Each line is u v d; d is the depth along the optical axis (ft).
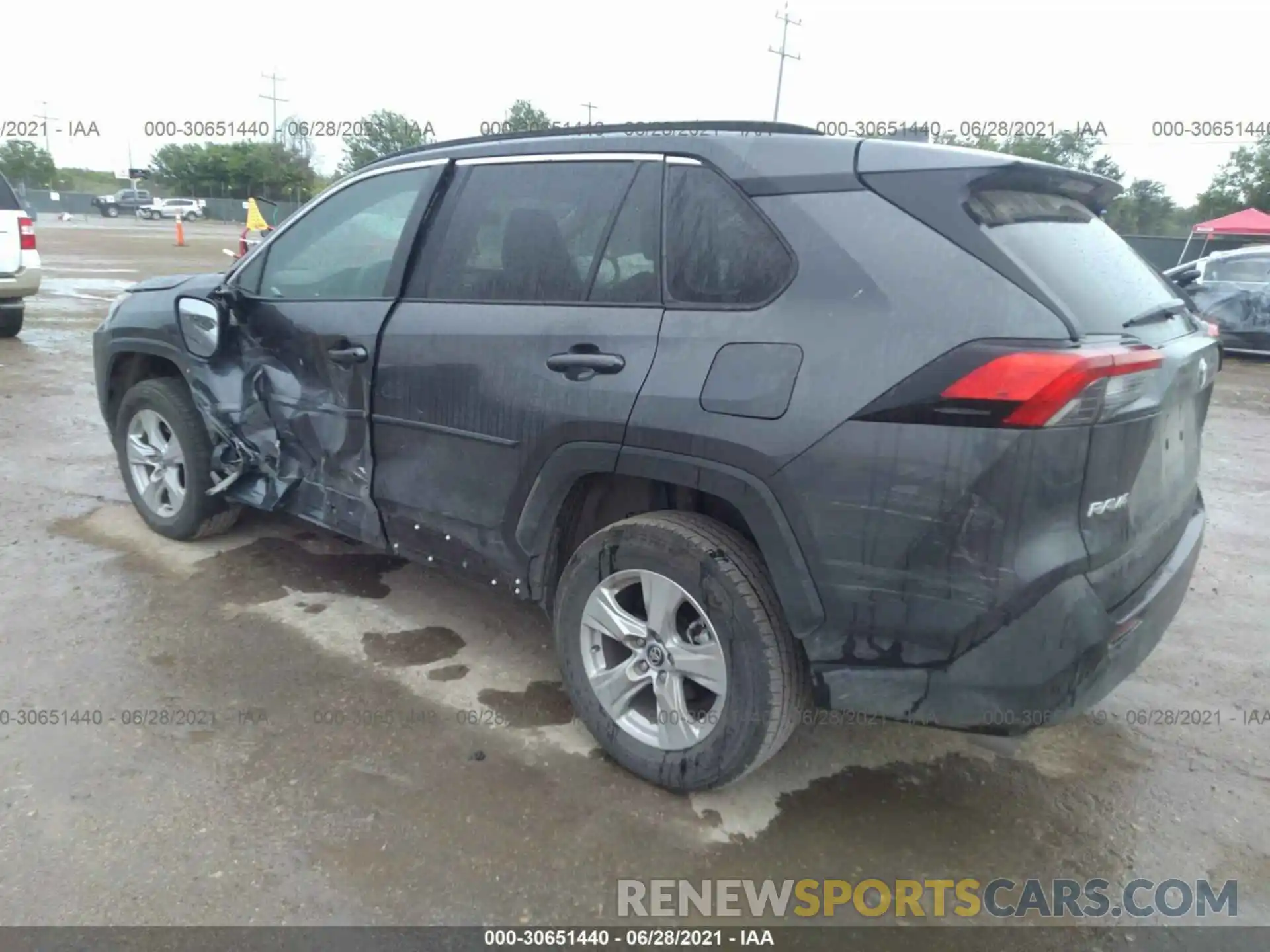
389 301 11.26
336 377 11.75
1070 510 7.30
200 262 71.92
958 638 7.60
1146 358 7.54
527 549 10.20
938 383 7.30
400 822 8.87
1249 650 13.16
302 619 12.87
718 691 8.80
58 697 10.66
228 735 10.12
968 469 7.26
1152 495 8.45
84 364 29.84
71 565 14.15
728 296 8.55
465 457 10.44
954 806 9.55
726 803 9.39
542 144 10.31
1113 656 7.80
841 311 7.85
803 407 7.84
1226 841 9.19
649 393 8.69
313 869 8.23
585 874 8.36
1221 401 32.63
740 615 8.49
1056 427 7.06
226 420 13.30
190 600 13.23
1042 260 7.79
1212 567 16.34
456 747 10.10
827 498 7.80
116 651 11.73
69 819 8.69
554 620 10.12
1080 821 9.40
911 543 7.56
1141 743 10.80
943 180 7.84
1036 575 7.29
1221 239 75.25
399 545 11.66
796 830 9.07
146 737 10.00
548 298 9.81
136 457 15.17
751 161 8.67
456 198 10.93
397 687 11.27
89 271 61.11
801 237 8.18
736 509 9.07
